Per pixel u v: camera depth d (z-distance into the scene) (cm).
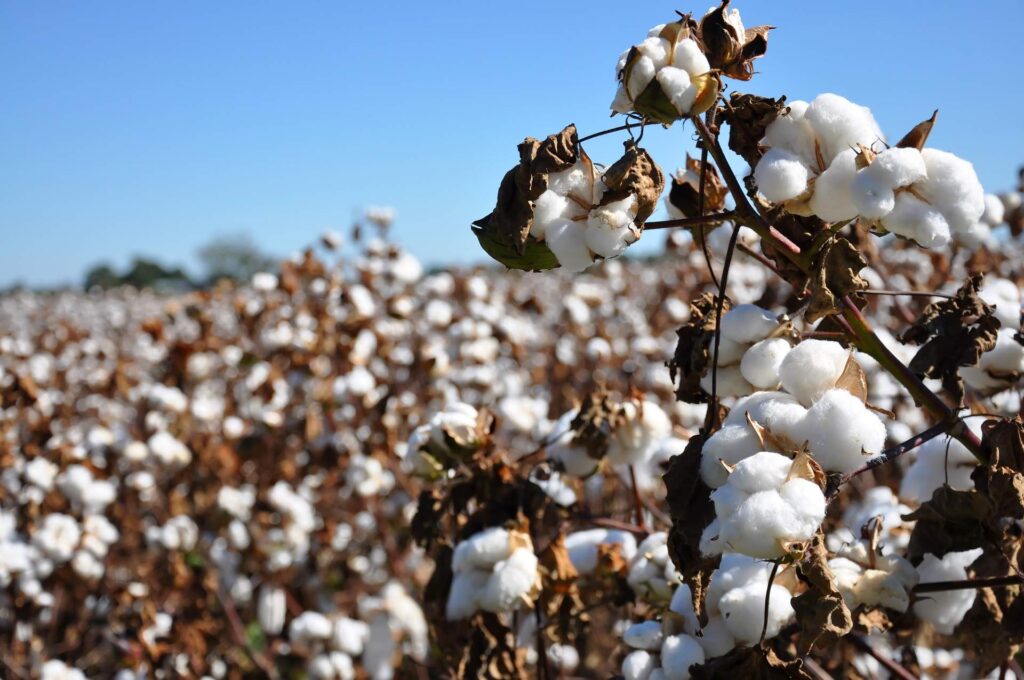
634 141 93
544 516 138
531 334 441
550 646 157
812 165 93
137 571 287
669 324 420
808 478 87
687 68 92
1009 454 100
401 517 311
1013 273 243
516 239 92
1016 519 106
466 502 139
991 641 111
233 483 324
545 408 302
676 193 114
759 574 107
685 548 96
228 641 297
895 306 180
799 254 96
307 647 264
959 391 104
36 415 371
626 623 196
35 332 727
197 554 309
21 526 274
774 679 95
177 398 329
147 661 244
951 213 88
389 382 317
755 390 101
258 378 352
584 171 94
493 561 130
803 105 93
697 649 106
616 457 140
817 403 90
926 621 118
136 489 319
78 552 267
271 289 344
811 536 85
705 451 92
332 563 321
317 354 315
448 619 133
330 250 345
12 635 278
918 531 109
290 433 314
